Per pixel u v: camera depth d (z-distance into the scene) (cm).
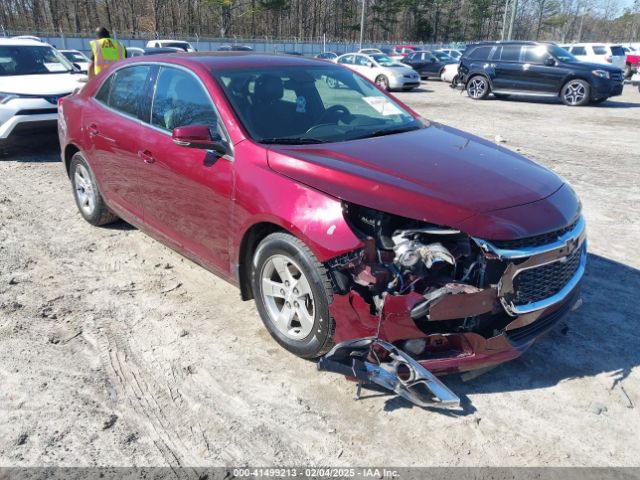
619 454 260
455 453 260
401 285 274
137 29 6625
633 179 748
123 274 444
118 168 457
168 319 375
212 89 367
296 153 321
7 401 292
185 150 373
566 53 1680
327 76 430
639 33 9544
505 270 268
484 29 9669
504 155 359
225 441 266
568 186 339
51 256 477
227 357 331
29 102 783
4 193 655
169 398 296
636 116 1409
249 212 321
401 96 1941
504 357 283
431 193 282
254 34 7325
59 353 335
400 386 265
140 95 434
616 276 448
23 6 6022
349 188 288
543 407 291
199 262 393
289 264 311
